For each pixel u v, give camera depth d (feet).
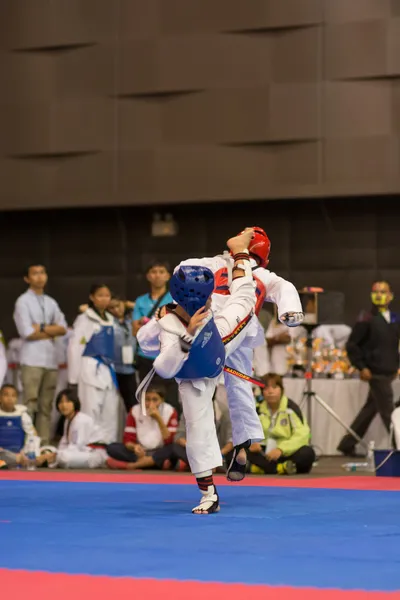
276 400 31.94
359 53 47.11
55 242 54.65
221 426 34.40
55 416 44.29
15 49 51.85
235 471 20.51
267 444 31.65
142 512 18.54
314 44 47.78
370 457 33.71
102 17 50.75
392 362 38.73
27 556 12.94
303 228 51.29
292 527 16.22
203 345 17.60
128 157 50.31
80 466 34.47
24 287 54.85
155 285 36.32
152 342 18.62
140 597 10.30
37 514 18.12
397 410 32.71
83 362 36.42
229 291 19.47
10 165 51.96
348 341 39.24
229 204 52.01
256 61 48.60
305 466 31.65
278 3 48.16
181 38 49.60
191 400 18.31
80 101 51.01
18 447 34.55
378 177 46.85
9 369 45.06
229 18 48.91
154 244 53.36
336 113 47.47
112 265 53.88
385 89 46.91
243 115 48.70
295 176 48.08
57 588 10.79
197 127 49.39
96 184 50.78
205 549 13.60
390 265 50.08
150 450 33.55
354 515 18.17
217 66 49.08
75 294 54.24
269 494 22.59
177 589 10.71
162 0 49.88
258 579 11.30
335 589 10.72
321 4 47.67
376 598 10.25
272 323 42.01
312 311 36.09
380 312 39.40
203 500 18.57
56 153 51.26
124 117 50.47
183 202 49.60
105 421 36.45
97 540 14.49
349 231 50.67
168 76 49.70
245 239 19.45
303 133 47.88
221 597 10.28
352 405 40.50
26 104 51.67
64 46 51.21
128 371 37.32
